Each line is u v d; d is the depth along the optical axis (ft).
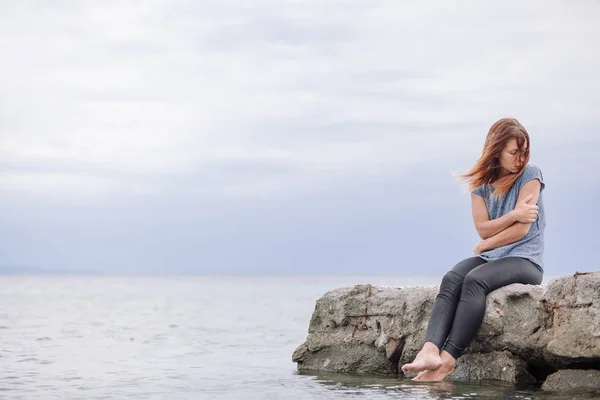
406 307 25.59
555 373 21.81
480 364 23.30
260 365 28.91
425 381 22.74
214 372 26.58
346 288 27.55
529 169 23.54
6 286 250.78
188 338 42.65
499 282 22.89
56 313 71.20
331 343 27.09
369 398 19.69
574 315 21.83
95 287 250.78
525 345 22.58
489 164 23.52
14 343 38.22
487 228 23.66
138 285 309.22
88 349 35.53
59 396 20.97
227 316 68.13
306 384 22.94
